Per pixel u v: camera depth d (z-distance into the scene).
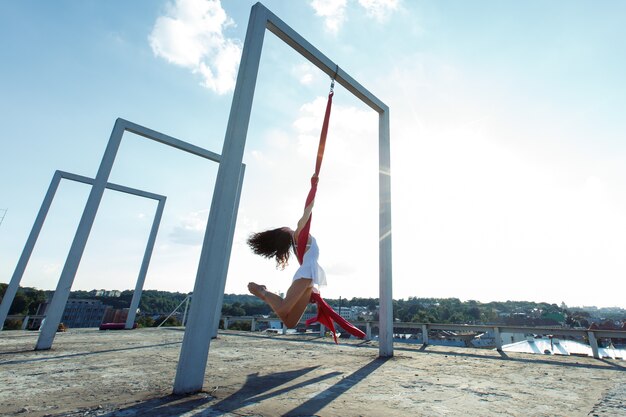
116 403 2.53
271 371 4.07
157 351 5.81
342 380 3.56
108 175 7.27
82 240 6.68
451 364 4.93
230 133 3.74
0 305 10.54
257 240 2.93
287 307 2.48
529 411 2.44
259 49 4.27
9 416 2.16
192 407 2.43
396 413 2.32
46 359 4.87
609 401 2.78
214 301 3.30
